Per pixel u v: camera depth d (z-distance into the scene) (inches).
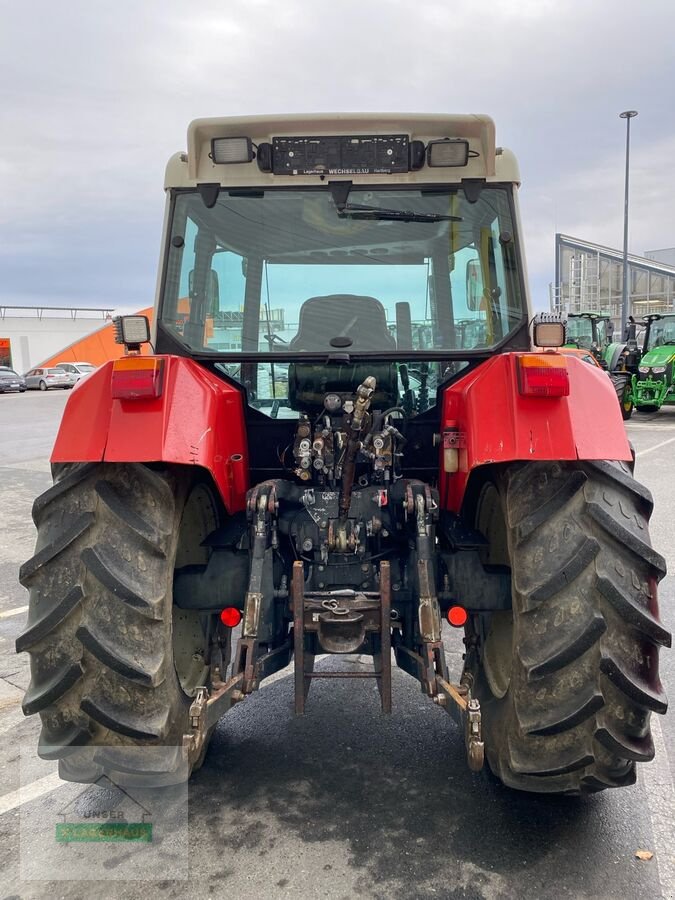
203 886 101.0
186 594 119.7
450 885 100.4
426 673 108.1
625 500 100.6
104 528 99.5
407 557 122.5
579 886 100.2
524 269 130.3
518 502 102.0
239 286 131.6
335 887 100.3
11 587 244.1
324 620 109.5
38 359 2481.5
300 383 132.2
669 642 95.8
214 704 100.2
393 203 130.0
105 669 98.3
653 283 1416.1
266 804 119.5
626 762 101.9
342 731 143.6
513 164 129.3
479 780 125.6
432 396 134.2
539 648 97.1
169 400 103.3
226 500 118.3
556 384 98.6
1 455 555.5
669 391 753.6
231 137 128.2
